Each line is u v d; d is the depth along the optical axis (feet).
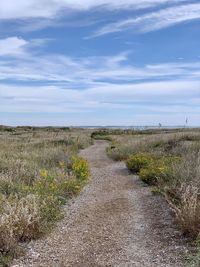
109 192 42.42
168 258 21.54
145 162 56.80
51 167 53.16
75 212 32.86
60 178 42.60
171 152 65.72
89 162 73.05
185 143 72.43
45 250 23.50
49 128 271.49
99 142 139.64
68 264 21.38
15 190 35.22
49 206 30.76
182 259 21.12
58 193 37.17
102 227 28.27
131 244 24.35
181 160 48.67
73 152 85.87
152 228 27.43
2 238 22.53
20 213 25.50
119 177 53.11
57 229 27.73
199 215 24.80
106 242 24.89
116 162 72.08
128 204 35.83
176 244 23.66
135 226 28.27
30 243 24.68
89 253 22.97
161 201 35.17
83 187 44.88
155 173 45.78
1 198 30.07
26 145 89.20
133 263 21.21
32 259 22.07
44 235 26.12
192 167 40.45
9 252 22.26
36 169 47.11
